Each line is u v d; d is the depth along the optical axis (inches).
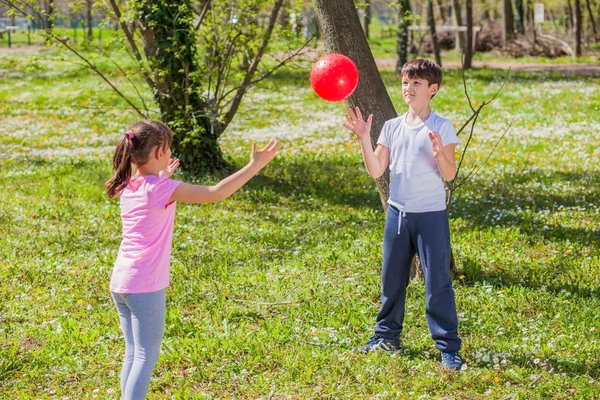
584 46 1560.0
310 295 247.4
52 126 696.4
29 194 411.5
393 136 192.5
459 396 176.1
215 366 194.4
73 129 679.7
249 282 260.7
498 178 449.1
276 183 437.4
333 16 253.3
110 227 343.0
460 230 328.5
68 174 466.6
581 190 408.5
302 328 218.2
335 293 249.0
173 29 429.7
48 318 232.8
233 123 708.7
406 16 449.7
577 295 241.4
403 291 197.8
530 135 602.2
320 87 180.7
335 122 701.9
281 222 352.2
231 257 293.9
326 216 360.8
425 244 188.1
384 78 1051.3
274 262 285.7
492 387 179.2
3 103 820.6
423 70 185.8
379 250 295.3
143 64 439.2
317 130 658.8
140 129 159.0
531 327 214.4
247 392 181.3
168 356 198.7
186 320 228.8
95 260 293.4
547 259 284.7
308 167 479.8
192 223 348.2
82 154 553.6
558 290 249.6
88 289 259.6
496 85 952.3
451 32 1524.4
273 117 739.4
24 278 270.1
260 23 459.8
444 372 186.5
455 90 909.2
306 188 424.5
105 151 568.1
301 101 853.8
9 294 254.4
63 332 217.5
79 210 373.7
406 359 194.5
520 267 274.1
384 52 1544.0
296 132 652.7
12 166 498.3
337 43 254.1
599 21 1942.7
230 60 450.0
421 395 174.6
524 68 1227.9
